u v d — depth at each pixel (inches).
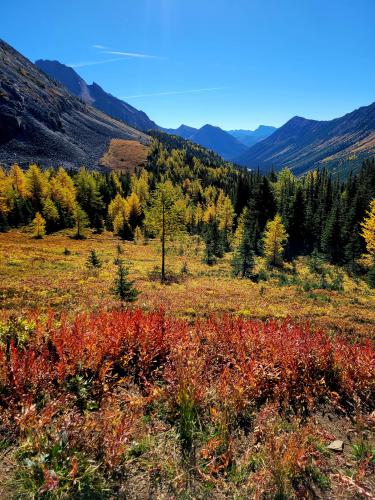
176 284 1123.3
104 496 131.0
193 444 163.8
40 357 208.1
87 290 845.8
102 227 3277.6
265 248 2213.3
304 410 201.0
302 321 597.6
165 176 5871.1
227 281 1299.2
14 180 3297.2
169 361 237.8
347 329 572.4
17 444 154.1
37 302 692.1
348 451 169.9
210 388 207.2
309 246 2689.5
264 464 148.1
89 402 188.1
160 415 185.3
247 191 3545.8
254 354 247.8
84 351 227.5
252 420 185.6
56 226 2979.8
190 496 134.3
